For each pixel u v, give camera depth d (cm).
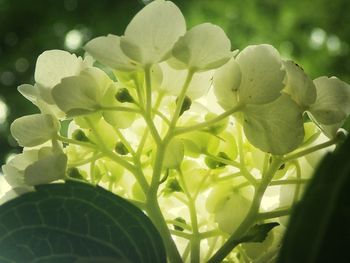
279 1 114
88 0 114
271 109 20
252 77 20
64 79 20
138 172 20
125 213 19
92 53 20
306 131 22
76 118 21
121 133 21
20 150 102
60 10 115
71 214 19
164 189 21
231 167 22
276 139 20
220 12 113
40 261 19
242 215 21
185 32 20
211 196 22
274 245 21
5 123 106
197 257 21
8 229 18
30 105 106
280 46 113
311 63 111
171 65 20
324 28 114
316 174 16
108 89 21
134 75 20
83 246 19
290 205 21
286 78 21
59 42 115
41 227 19
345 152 15
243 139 22
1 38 115
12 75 114
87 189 18
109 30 112
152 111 20
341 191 16
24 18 115
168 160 21
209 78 21
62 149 21
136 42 19
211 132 21
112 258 18
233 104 21
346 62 111
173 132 20
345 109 21
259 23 114
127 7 112
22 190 21
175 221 21
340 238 16
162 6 19
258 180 21
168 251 20
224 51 20
